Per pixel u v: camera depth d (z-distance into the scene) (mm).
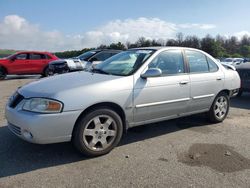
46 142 3670
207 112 5738
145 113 4512
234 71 6254
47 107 3633
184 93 4992
